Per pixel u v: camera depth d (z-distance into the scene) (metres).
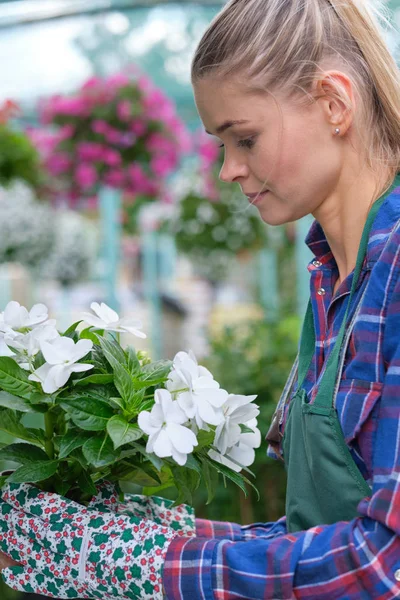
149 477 1.20
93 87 5.52
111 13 4.54
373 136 1.09
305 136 1.07
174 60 6.91
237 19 1.07
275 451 1.29
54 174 5.62
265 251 6.77
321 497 1.01
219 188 5.82
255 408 1.10
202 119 1.13
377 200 1.06
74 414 1.04
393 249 0.98
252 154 1.09
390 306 0.95
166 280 9.56
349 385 0.99
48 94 6.34
